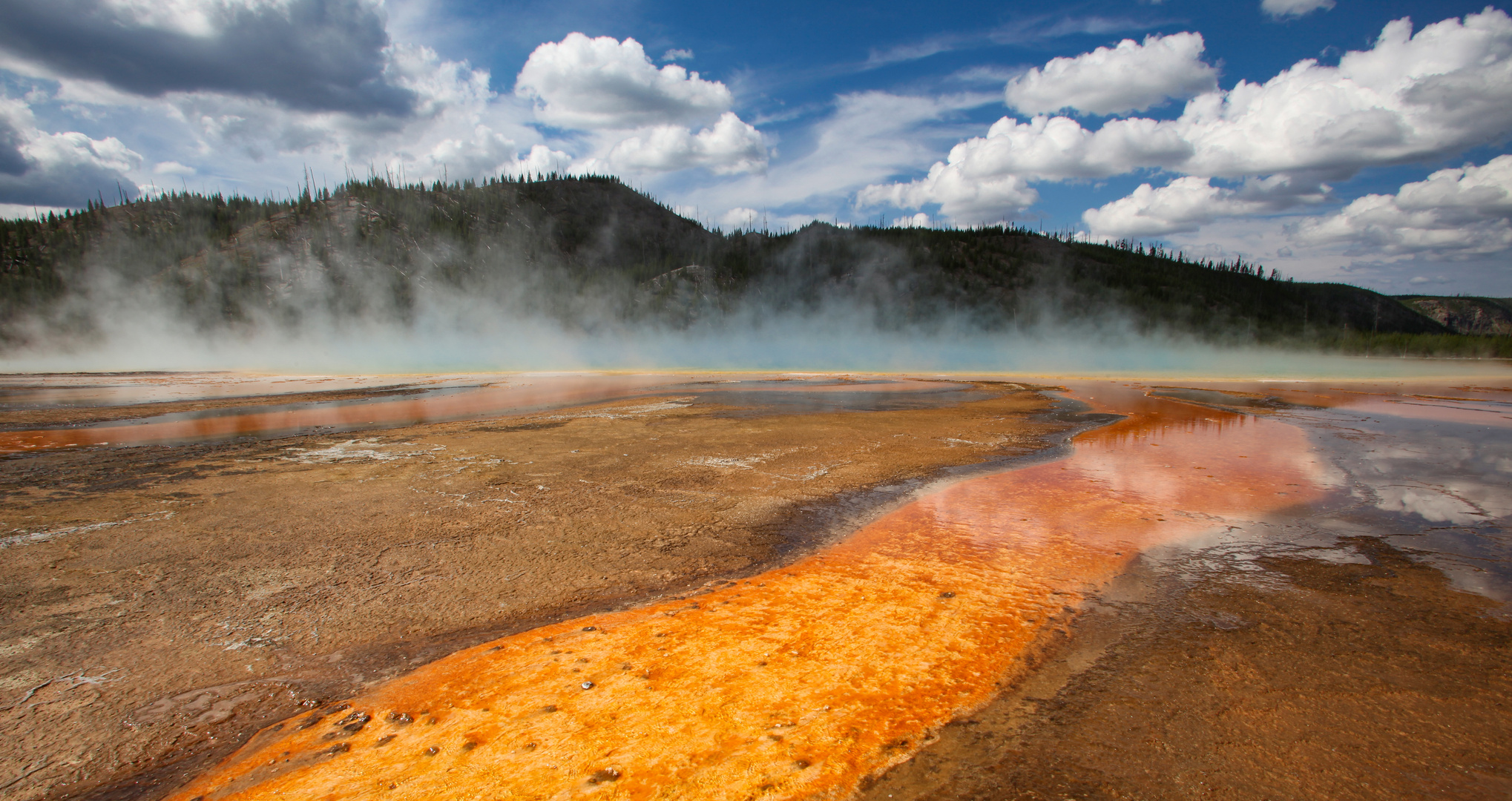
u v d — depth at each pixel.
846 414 14.77
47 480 7.97
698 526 6.06
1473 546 5.37
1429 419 13.90
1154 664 3.38
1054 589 4.46
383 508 6.62
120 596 4.42
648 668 3.39
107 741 2.86
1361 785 2.42
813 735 2.76
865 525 6.08
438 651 3.67
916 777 2.48
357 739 2.82
